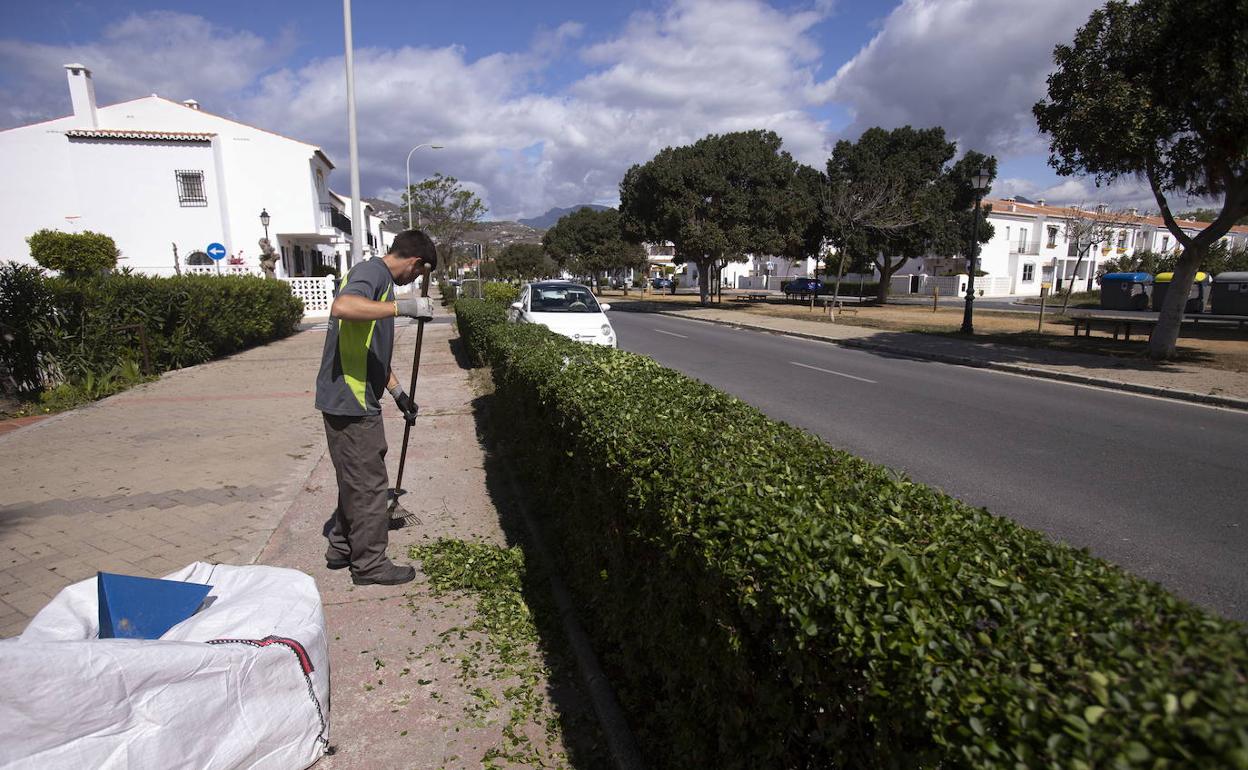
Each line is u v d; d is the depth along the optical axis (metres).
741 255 33.22
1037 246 55.97
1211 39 10.08
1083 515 5.12
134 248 27.08
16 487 5.61
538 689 3.06
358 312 3.58
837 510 2.14
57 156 26.20
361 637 3.47
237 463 6.37
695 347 16.80
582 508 3.50
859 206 31.73
